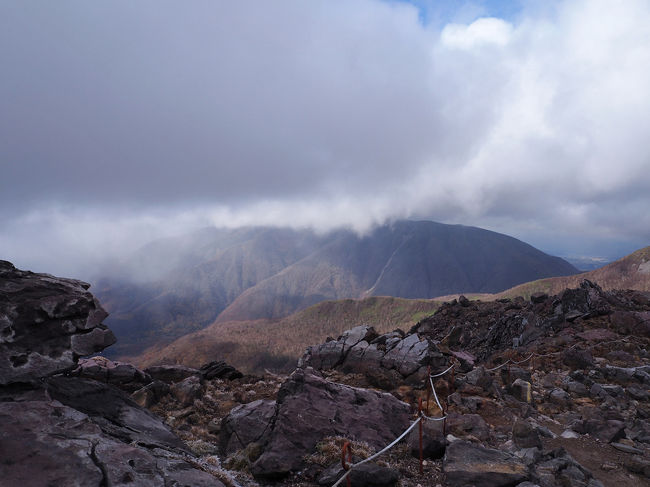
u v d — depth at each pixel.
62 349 6.95
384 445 10.09
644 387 16.48
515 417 13.38
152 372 18.23
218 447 10.52
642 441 11.52
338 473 8.24
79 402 7.06
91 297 7.73
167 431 7.69
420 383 16.48
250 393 16.20
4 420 5.48
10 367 6.29
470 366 19.31
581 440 11.78
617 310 30.20
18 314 6.66
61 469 4.77
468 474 8.48
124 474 5.01
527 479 8.41
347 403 11.41
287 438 9.43
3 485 4.31
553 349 24.23
